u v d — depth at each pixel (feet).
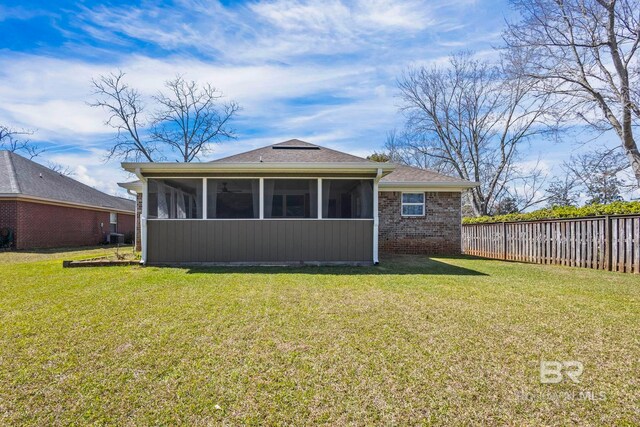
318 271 24.97
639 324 12.81
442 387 8.31
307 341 11.06
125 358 9.80
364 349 10.44
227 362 9.56
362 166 27.07
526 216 34.88
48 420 6.97
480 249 41.01
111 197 81.15
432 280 21.34
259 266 27.45
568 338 11.41
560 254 29.37
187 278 21.89
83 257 37.52
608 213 25.94
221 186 28.66
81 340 11.12
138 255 35.73
